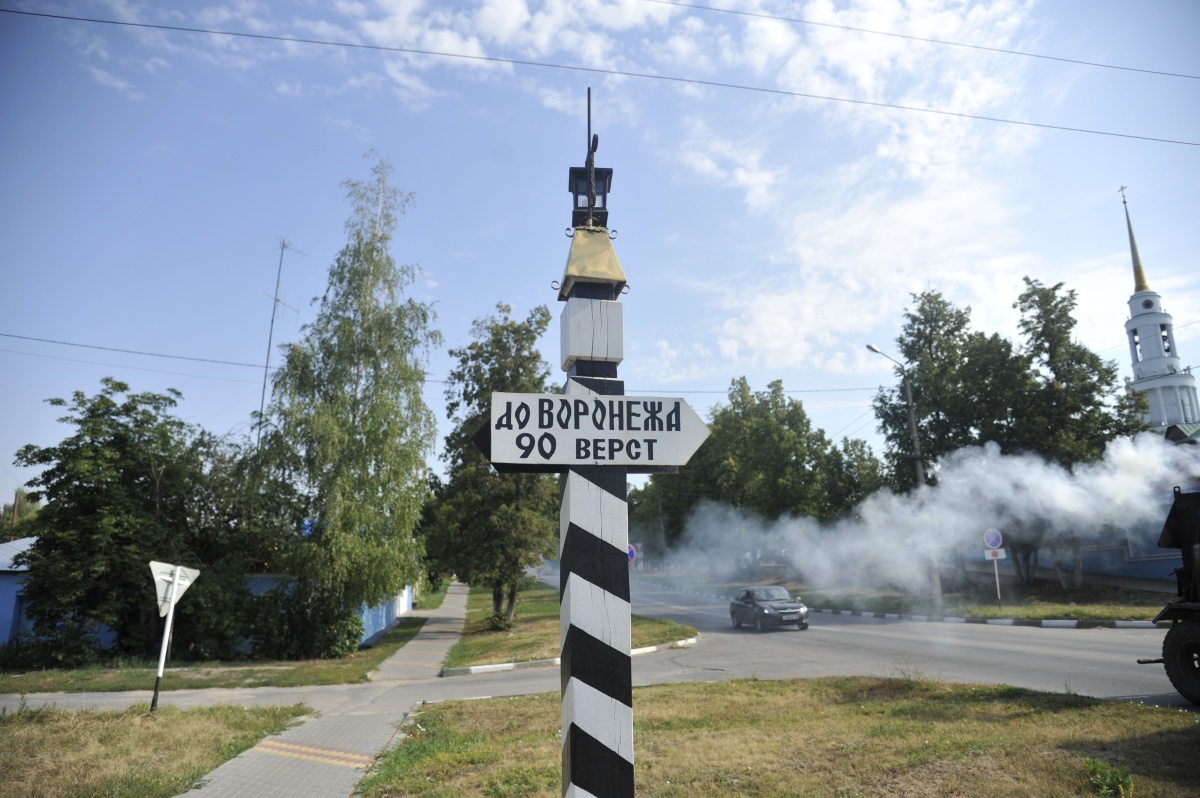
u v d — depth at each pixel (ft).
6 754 26.61
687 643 65.46
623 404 11.47
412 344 76.59
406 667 61.82
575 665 10.66
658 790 20.15
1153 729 22.65
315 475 71.15
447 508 90.74
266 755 28.04
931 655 46.91
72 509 65.51
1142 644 46.50
